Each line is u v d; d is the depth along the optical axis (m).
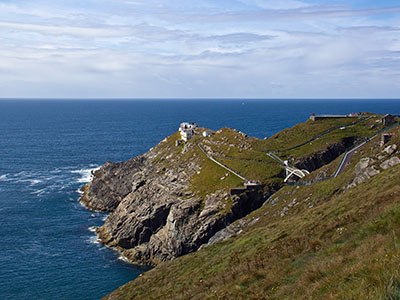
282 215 78.50
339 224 35.38
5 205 132.62
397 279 18.22
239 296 30.17
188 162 136.88
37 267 90.69
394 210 30.98
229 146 138.75
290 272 30.47
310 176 94.62
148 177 136.50
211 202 105.00
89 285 83.75
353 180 68.19
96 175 155.75
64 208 133.12
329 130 137.00
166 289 45.72
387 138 76.19
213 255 52.06
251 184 107.31
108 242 107.94
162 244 101.44
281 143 133.62
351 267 23.41
